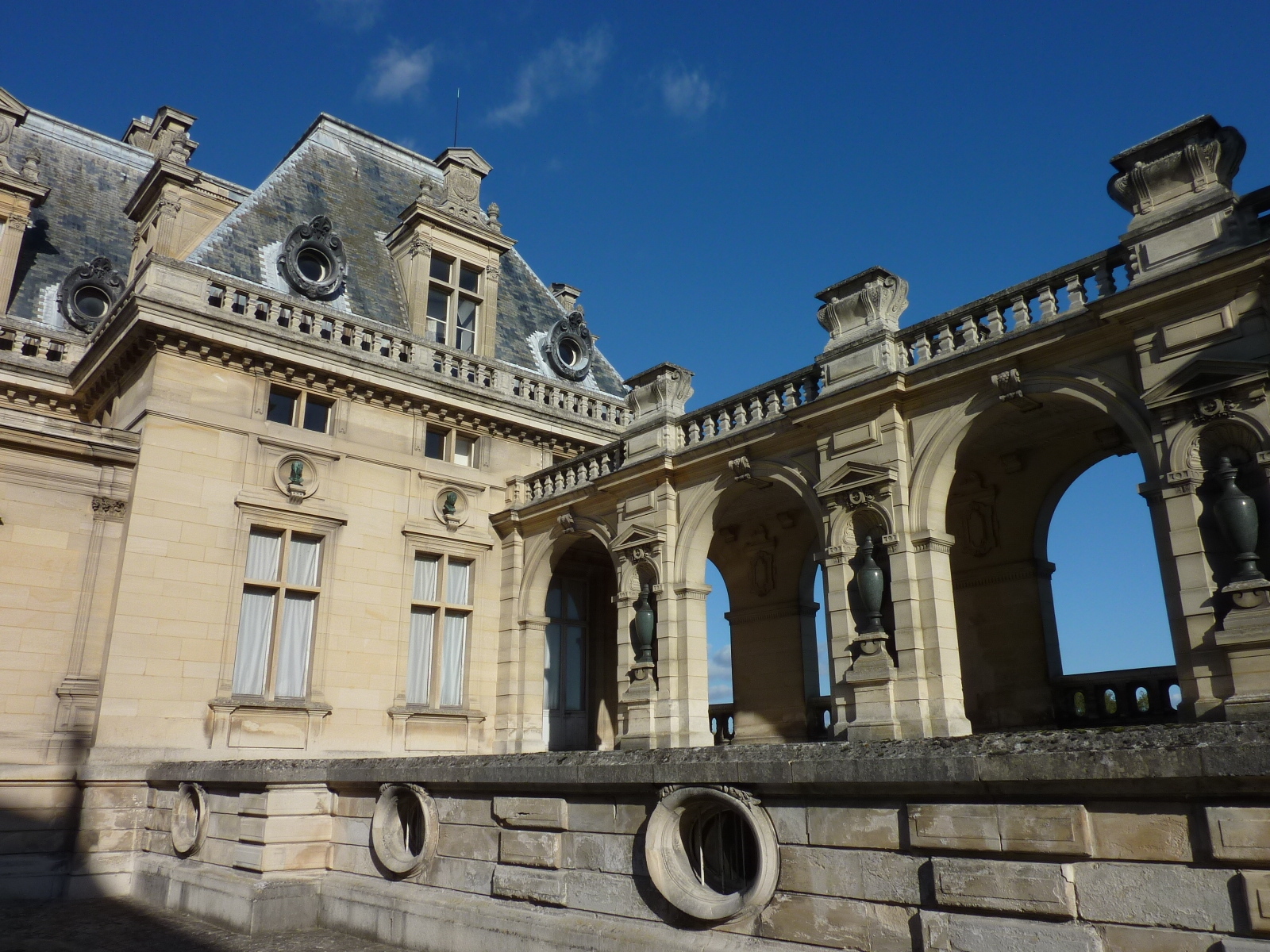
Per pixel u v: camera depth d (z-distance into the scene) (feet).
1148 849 22.63
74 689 61.11
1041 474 63.98
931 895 25.77
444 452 82.64
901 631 52.95
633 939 30.99
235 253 77.61
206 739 63.77
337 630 71.61
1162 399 44.88
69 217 95.76
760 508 77.97
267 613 69.72
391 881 42.50
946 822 25.68
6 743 58.03
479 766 38.86
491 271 91.66
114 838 58.75
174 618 63.98
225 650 65.87
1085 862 23.49
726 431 67.15
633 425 73.82
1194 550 43.04
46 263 89.76
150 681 62.18
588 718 88.74
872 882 26.94
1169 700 56.13
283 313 75.15
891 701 52.21
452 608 79.77
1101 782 23.20
